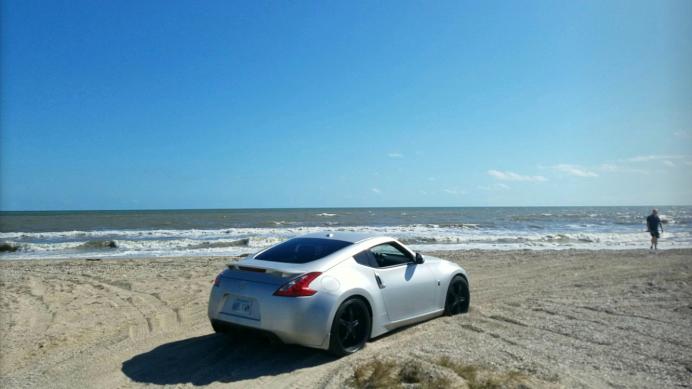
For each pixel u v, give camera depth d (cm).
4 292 903
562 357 459
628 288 858
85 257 1828
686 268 1157
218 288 495
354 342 493
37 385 418
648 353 471
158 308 748
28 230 3619
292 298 448
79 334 589
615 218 6203
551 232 3206
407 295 562
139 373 446
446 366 422
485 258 1480
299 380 416
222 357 490
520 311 672
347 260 511
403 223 4719
